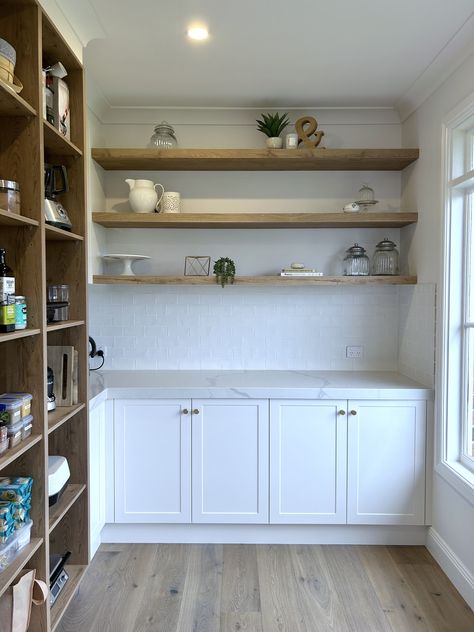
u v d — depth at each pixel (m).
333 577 2.31
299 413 2.58
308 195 3.10
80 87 2.04
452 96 2.34
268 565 2.42
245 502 2.60
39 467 1.62
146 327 3.13
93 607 2.08
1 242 1.59
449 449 2.42
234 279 2.79
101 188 2.98
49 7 1.70
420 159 2.75
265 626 1.97
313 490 2.59
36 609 1.64
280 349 3.15
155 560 2.46
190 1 1.87
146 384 2.66
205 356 3.14
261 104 2.92
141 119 3.01
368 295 3.12
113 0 1.86
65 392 2.05
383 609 2.08
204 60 2.37
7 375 1.60
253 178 3.09
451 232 2.38
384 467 2.58
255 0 1.87
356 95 2.79
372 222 2.85
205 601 2.12
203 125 3.03
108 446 2.59
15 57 1.52
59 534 2.15
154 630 1.94
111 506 2.60
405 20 2.02
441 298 2.43
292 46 2.23
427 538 2.61
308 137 2.85
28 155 1.57
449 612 2.07
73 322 1.98
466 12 1.96
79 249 2.09
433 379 2.55
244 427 2.58
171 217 2.78
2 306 1.41
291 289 3.13
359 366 3.14
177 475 2.60
